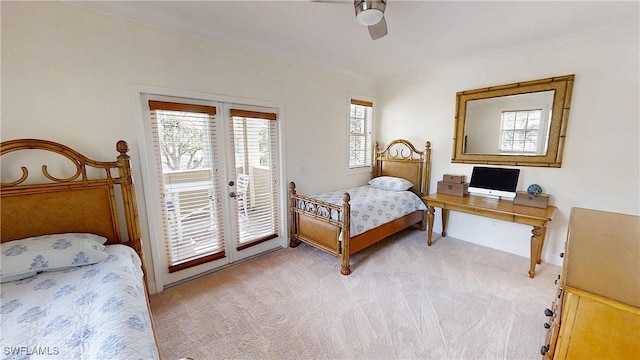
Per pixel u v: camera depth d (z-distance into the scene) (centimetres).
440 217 381
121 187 197
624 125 237
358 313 204
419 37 254
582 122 256
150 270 228
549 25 229
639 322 80
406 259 298
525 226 302
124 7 193
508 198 313
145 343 98
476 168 323
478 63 317
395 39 259
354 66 351
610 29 231
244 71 269
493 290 233
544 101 275
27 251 144
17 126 167
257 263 289
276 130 307
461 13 206
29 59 167
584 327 89
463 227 355
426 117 377
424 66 350
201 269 262
